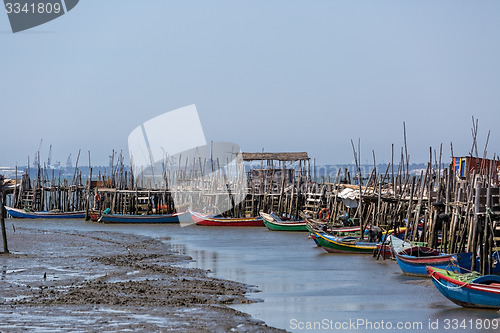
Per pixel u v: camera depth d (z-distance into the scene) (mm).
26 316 25344
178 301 29016
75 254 48000
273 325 25891
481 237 31484
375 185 59031
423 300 31203
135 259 46406
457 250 38656
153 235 68250
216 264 44750
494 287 27703
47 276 36312
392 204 56875
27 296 29641
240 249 54969
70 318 25062
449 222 41688
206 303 29281
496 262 33250
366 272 40500
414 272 38375
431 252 39375
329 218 68062
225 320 25578
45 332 22844
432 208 41844
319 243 53219
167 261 46125
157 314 26219
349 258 47719
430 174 48594
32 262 42281
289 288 34625
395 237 45406
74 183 112125
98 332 22969
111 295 30094
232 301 30438
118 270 39188
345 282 36688
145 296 30250
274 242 60812
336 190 67688
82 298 29078
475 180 37219
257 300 31125
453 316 27547
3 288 31719
